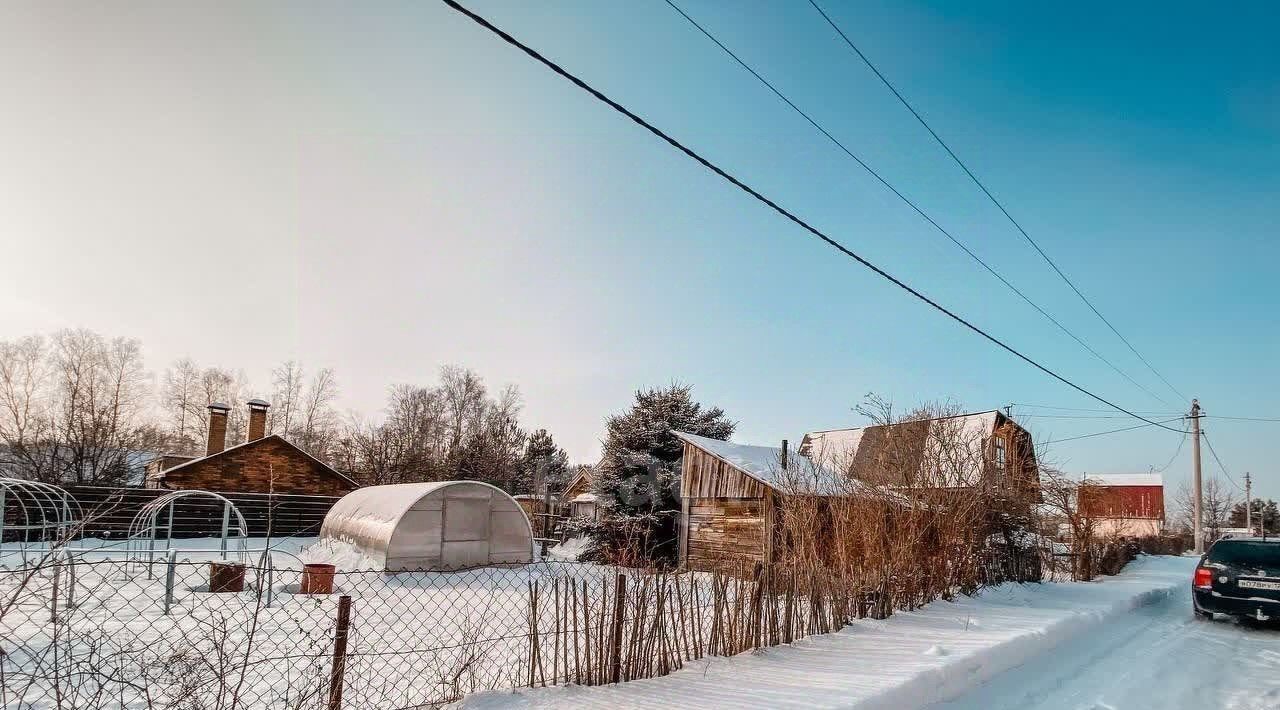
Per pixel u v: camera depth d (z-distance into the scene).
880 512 9.94
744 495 18.73
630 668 5.79
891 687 5.50
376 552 18.14
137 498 23.94
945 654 6.68
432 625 9.28
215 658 6.40
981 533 12.18
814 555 9.07
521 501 38.97
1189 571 19.50
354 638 8.16
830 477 13.64
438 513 18.50
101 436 44.81
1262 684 7.01
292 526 27.95
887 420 14.94
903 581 9.51
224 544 15.84
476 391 66.19
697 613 6.74
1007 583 13.01
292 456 29.75
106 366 48.91
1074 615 9.52
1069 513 16.62
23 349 46.88
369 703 5.34
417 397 64.44
